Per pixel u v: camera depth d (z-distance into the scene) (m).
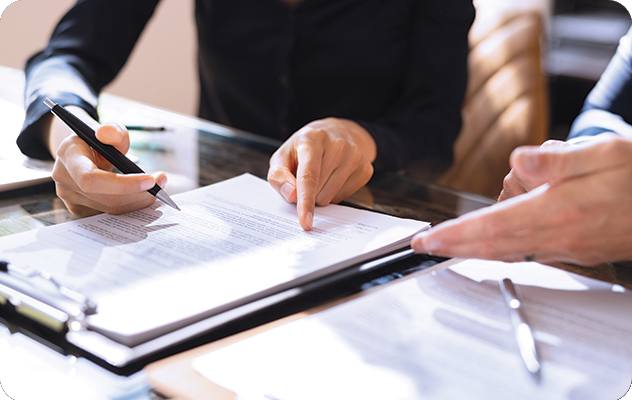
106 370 0.28
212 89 1.38
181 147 0.75
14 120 0.80
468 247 0.36
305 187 0.50
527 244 0.35
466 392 0.27
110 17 1.02
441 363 0.29
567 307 0.36
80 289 0.35
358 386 0.27
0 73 1.08
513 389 0.27
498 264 0.42
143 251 0.41
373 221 0.49
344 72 1.22
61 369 0.29
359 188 0.61
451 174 1.47
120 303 0.33
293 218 0.50
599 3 2.54
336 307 0.34
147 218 0.49
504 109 1.46
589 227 0.34
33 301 0.34
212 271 0.38
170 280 0.37
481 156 1.47
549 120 2.48
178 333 0.31
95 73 0.95
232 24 1.26
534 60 1.48
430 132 0.99
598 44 2.47
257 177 0.62
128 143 0.52
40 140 0.65
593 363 0.29
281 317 0.34
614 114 0.89
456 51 1.11
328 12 1.19
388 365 0.29
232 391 0.27
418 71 1.11
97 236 0.44
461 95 1.12
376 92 1.25
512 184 0.48
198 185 0.60
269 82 1.27
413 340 0.31
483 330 0.32
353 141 0.63
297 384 0.27
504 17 1.52
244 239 0.44
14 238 0.43
